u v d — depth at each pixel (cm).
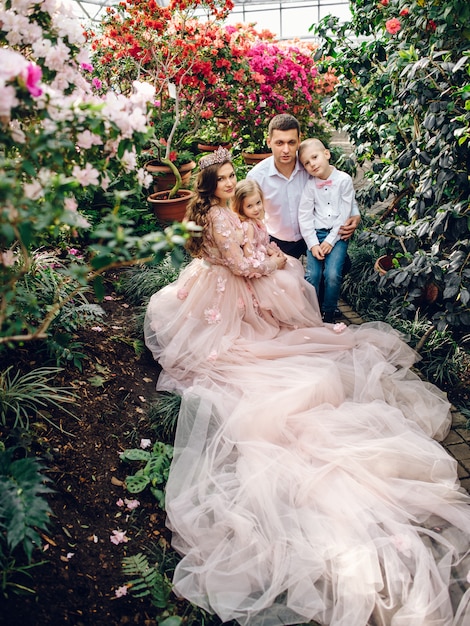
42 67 198
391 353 313
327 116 460
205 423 244
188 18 529
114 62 593
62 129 165
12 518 158
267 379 272
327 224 351
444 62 296
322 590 186
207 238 304
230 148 647
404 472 229
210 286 306
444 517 212
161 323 313
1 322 167
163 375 296
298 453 236
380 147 408
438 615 174
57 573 176
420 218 331
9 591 162
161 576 189
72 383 260
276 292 312
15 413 223
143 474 226
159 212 445
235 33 623
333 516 206
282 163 348
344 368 290
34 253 326
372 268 411
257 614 176
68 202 170
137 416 265
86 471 221
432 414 271
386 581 186
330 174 350
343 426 246
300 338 308
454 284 288
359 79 390
